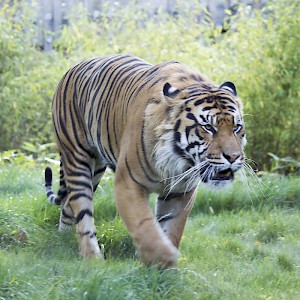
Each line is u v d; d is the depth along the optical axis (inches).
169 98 388.2
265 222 523.8
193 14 847.7
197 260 441.4
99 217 520.1
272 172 730.8
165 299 359.3
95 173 492.1
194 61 775.7
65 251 448.1
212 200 575.5
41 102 832.3
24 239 462.9
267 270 420.5
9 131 834.8
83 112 463.8
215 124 379.6
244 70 751.1
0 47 829.2
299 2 753.0
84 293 348.8
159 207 424.5
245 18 785.6
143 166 398.3
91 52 833.5
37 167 729.6
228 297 372.2
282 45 745.6
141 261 391.2
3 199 538.6
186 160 391.9
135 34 835.4
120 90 433.7
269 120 751.7
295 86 740.0
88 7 999.6
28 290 357.1
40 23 930.1
